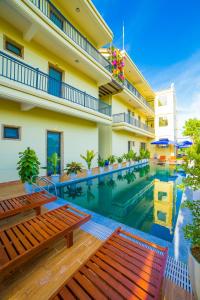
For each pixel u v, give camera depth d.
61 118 9.54
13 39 6.87
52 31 7.09
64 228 2.68
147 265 1.88
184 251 2.72
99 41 11.87
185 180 2.25
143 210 5.17
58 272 2.19
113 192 7.32
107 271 1.78
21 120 7.40
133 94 16.48
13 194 5.44
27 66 6.36
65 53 8.67
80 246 2.79
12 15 6.35
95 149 12.48
